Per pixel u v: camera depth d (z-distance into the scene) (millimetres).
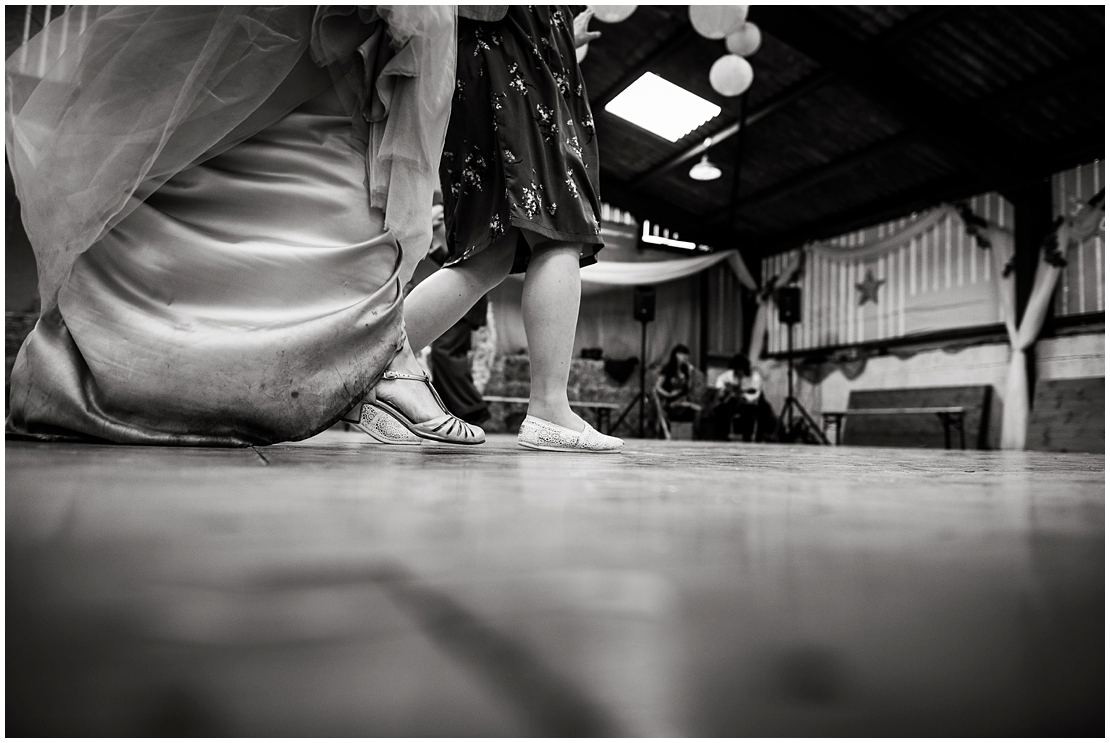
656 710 99
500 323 8594
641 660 121
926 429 7820
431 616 141
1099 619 156
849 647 132
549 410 1245
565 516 307
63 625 131
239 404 909
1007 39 5910
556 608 151
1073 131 6684
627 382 9414
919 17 5859
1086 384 6582
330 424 989
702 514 327
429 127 1100
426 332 1279
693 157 8172
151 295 947
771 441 8648
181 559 192
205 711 96
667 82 7234
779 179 8539
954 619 153
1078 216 6789
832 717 98
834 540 255
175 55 944
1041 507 389
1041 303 6953
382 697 101
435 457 811
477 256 1314
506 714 97
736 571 196
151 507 303
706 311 10070
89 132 923
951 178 7781
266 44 980
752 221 9664
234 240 994
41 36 1027
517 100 1226
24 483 377
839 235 9164
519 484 473
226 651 118
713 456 1184
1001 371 7391
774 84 7023
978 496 455
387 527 258
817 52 6168
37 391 915
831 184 8422
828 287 9234
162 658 114
